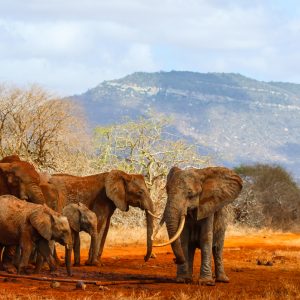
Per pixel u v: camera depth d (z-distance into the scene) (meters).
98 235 32.81
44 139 52.69
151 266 31.78
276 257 37.12
